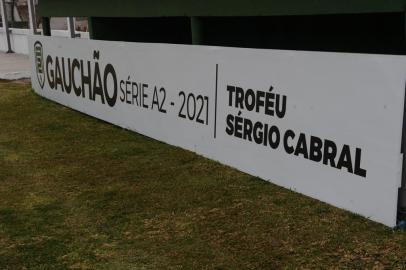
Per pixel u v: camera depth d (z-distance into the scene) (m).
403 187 3.41
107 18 8.72
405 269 2.84
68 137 6.37
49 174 4.96
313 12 3.89
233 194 4.09
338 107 3.53
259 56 4.18
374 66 3.23
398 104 3.11
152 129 6.00
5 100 9.08
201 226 3.58
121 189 4.41
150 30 8.41
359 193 3.47
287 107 3.97
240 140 4.57
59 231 3.65
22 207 4.14
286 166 4.09
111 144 5.89
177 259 3.15
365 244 3.13
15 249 3.40
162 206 3.97
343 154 3.55
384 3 3.34
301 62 3.78
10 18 22.39
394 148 3.17
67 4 8.30
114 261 3.18
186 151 5.35
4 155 5.70
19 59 16.45
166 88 5.57
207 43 6.38
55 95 8.70
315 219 3.52
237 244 3.28
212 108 4.88
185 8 5.34
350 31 4.76
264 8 4.34
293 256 3.08
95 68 7.14
